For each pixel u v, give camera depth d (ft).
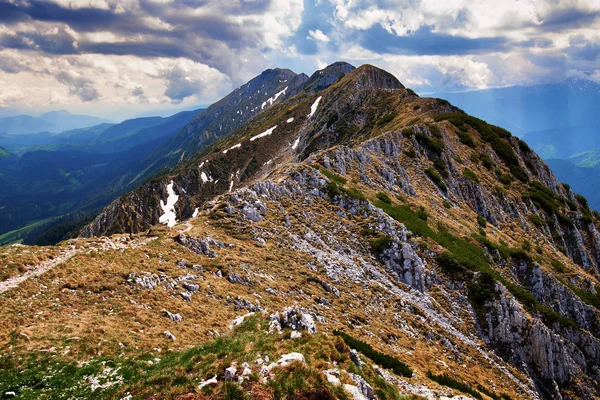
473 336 171.42
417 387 90.33
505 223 318.45
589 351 192.03
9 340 75.41
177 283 115.14
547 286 233.76
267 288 132.05
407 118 483.10
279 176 242.58
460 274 196.13
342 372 66.33
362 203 224.74
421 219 243.60
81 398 61.46
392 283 182.50
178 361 70.59
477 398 106.42
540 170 421.59
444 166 338.13
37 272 104.01
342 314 136.46
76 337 79.51
